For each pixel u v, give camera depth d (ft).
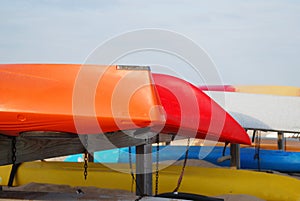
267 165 32.53
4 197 13.50
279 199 22.04
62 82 13.43
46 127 13.47
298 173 32.63
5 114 13.03
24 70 13.75
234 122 21.62
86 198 13.37
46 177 23.73
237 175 22.98
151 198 13.41
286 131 30.32
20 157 14.66
